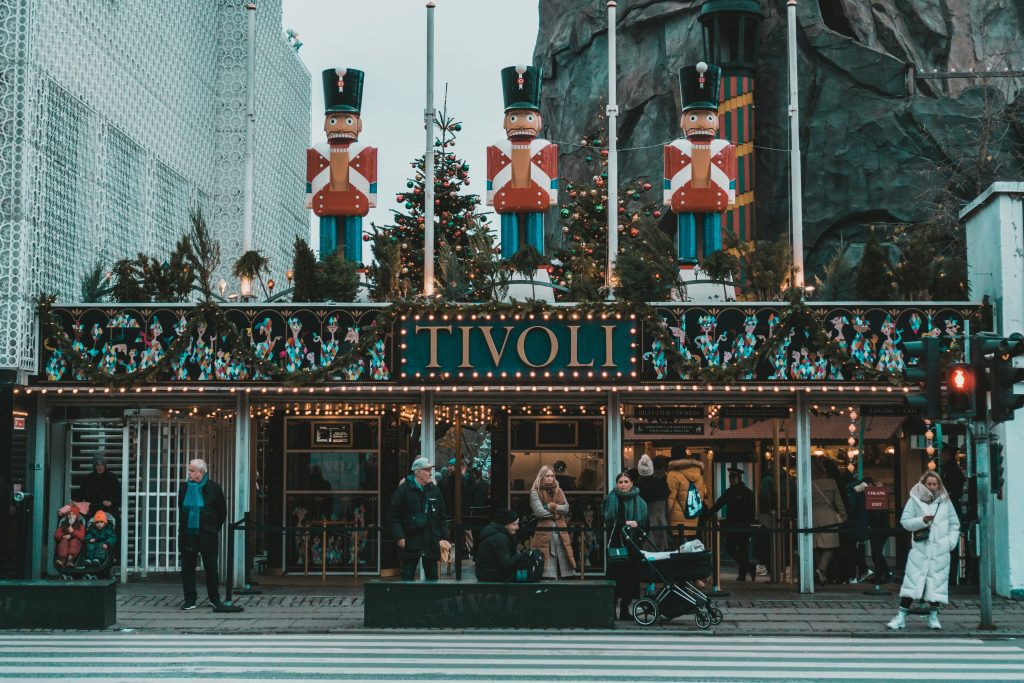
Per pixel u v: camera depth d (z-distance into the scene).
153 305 17.23
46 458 18.33
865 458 19.45
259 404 18.31
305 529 15.85
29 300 17.19
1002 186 17.14
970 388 14.16
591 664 11.23
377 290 18.14
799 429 17.69
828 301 17.33
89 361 17.17
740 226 39.78
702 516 18.59
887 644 12.91
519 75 19.16
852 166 39.53
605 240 29.88
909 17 42.25
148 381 17.02
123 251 20.80
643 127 43.16
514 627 13.80
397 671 10.76
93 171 19.53
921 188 38.75
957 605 16.20
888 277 17.80
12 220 17.09
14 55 17.34
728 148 19.78
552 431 18.58
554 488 16.91
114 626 13.91
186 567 15.33
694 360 16.94
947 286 17.77
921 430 18.98
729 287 19.05
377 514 18.70
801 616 15.05
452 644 12.58
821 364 17.03
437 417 19.88
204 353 17.12
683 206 19.67
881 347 17.03
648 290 17.20
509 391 17.98
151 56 22.19
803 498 17.52
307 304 17.19
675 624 14.24
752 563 18.66
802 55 40.75
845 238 39.50
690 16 42.59
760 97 40.97
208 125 25.34
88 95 19.38
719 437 18.75
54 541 17.98
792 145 19.03
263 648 12.22
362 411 18.75
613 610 13.86
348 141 19.56
